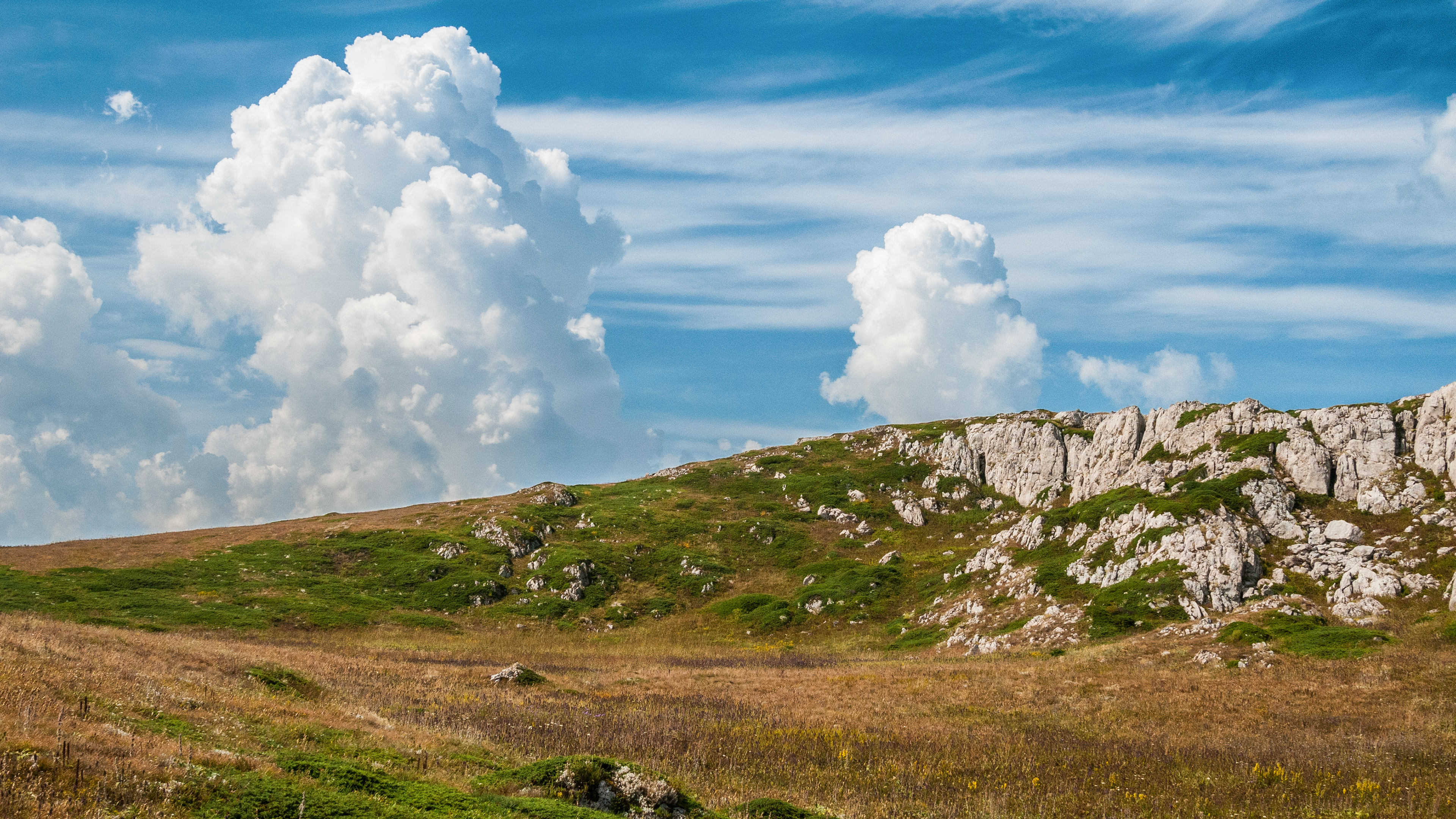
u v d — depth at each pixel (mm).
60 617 75312
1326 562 71250
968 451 143125
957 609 88625
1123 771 32250
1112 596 74562
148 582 91938
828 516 133000
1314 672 50594
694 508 138875
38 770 14852
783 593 107188
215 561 104000
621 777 21953
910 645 83000
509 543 117750
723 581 112438
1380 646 53906
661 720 38969
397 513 137125
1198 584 70875
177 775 16281
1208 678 51844
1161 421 106125
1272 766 31703
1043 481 127250
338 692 38375
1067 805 27547
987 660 69062
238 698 28969
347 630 84688
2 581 85250
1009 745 36469
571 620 98625
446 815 16859
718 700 48469
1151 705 45938
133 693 24609
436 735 28734
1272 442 88500
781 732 37500
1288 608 64000
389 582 104125
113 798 14719
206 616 81375
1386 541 71250
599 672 64750
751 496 145250
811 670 66375
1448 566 65562
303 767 19062
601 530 127812
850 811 25406
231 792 16234
